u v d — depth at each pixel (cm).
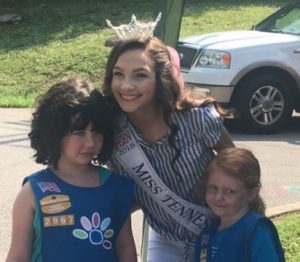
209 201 262
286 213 526
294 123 970
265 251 246
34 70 1346
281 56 867
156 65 256
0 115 1040
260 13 1655
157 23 313
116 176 254
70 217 240
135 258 258
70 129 241
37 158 248
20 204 242
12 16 1683
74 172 248
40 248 239
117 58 257
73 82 248
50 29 1603
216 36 917
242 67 851
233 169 252
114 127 266
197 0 1867
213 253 258
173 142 266
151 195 277
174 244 292
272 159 738
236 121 901
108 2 1819
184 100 265
